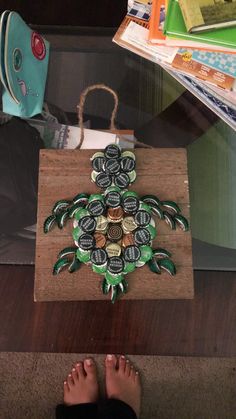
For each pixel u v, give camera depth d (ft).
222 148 3.04
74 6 3.07
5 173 2.93
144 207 2.38
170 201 2.48
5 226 2.86
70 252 2.39
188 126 3.00
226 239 2.90
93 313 2.70
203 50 2.53
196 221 2.94
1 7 3.07
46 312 2.71
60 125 2.90
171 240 2.46
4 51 2.31
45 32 3.05
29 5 3.07
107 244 2.34
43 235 2.45
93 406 4.34
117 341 2.69
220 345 2.68
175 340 2.68
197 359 4.47
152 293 2.46
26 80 2.66
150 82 3.04
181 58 2.60
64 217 2.41
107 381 4.39
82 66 3.04
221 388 4.45
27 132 2.94
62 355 4.50
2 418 4.43
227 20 2.32
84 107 2.99
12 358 4.50
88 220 2.34
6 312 2.71
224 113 2.81
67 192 2.49
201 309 2.69
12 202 2.91
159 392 4.46
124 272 2.35
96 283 2.43
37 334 2.70
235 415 4.40
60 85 3.02
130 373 4.40
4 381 4.46
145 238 2.33
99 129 2.90
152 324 2.69
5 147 2.94
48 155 2.51
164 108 3.02
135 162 2.48
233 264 2.78
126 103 3.01
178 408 4.43
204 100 2.82
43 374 4.48
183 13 2.35
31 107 2.80
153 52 2.66
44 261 2.44
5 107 2.78
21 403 4.45
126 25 2.70
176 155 2.52
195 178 2.99
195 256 2.82
